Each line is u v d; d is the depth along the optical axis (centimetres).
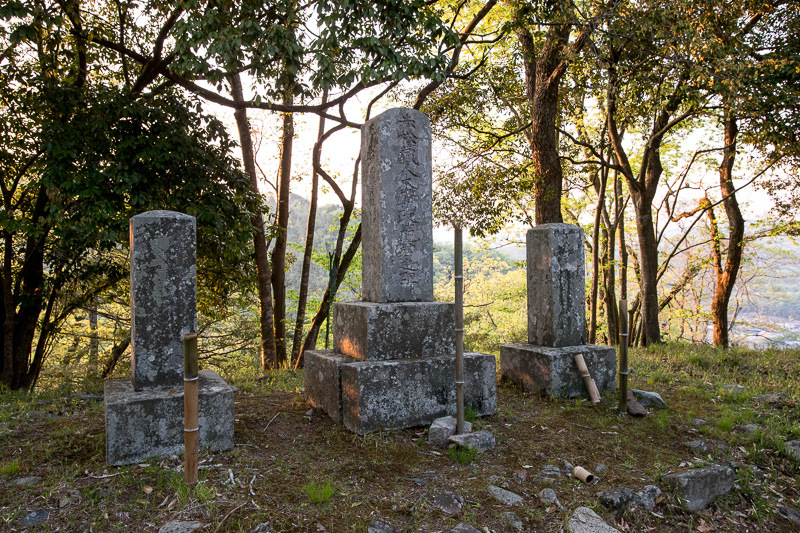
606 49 898
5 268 659
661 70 816
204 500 298
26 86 637
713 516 345
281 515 289
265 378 652
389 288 462
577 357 545
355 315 458
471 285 2650
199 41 550
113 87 663
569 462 385
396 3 578
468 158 1133
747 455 416
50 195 632
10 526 271
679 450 420
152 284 375
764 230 1311
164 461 347
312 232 1246
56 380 1061
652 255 1156
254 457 367
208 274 859
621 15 770
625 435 445
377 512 300
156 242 376
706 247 1667
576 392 553
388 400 421
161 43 691
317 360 484
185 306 385
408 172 475
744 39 896
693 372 721
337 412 439
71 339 1270
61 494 300
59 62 679
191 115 706
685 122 1291
